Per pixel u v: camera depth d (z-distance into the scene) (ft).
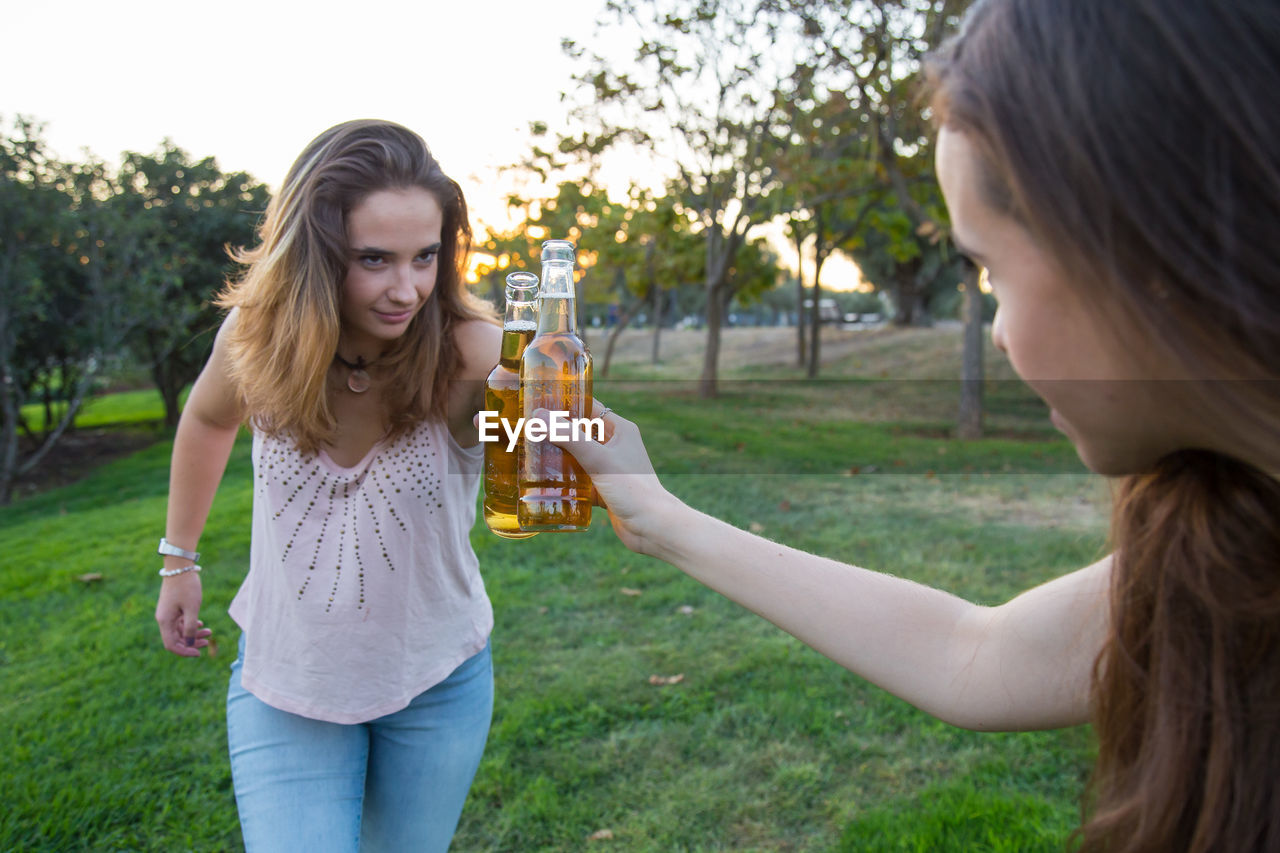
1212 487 1.84
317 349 4.50
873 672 2.77
